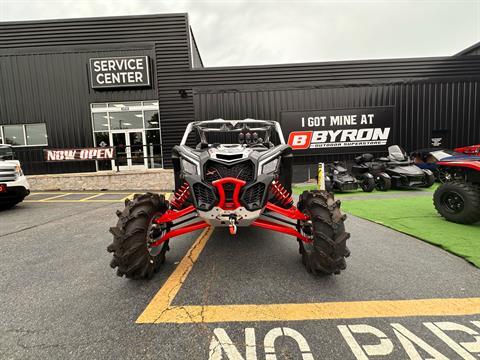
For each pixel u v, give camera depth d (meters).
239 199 2.28
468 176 3.93
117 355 1.45
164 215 2.51
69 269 2.65
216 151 2.60
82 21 11.07
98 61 10.72
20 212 5.73
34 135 11.03
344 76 11.05
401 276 2.32
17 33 11.00
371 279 2.27
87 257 2.99
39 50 10.77
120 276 2.21
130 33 11.13
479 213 3.68
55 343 1.56
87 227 4.35
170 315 1.80
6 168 5.82
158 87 11.18
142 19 11.09
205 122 3.72
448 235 3.38
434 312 1.80
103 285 2.28
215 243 3.29
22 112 10.88
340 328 1.65
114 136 11.28
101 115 11.16
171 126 11.28
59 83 10.88
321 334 1.59
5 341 1.58
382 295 2.02
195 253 2.96
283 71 11.03
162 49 11.12
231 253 2.94
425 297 1.98
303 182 10.48
